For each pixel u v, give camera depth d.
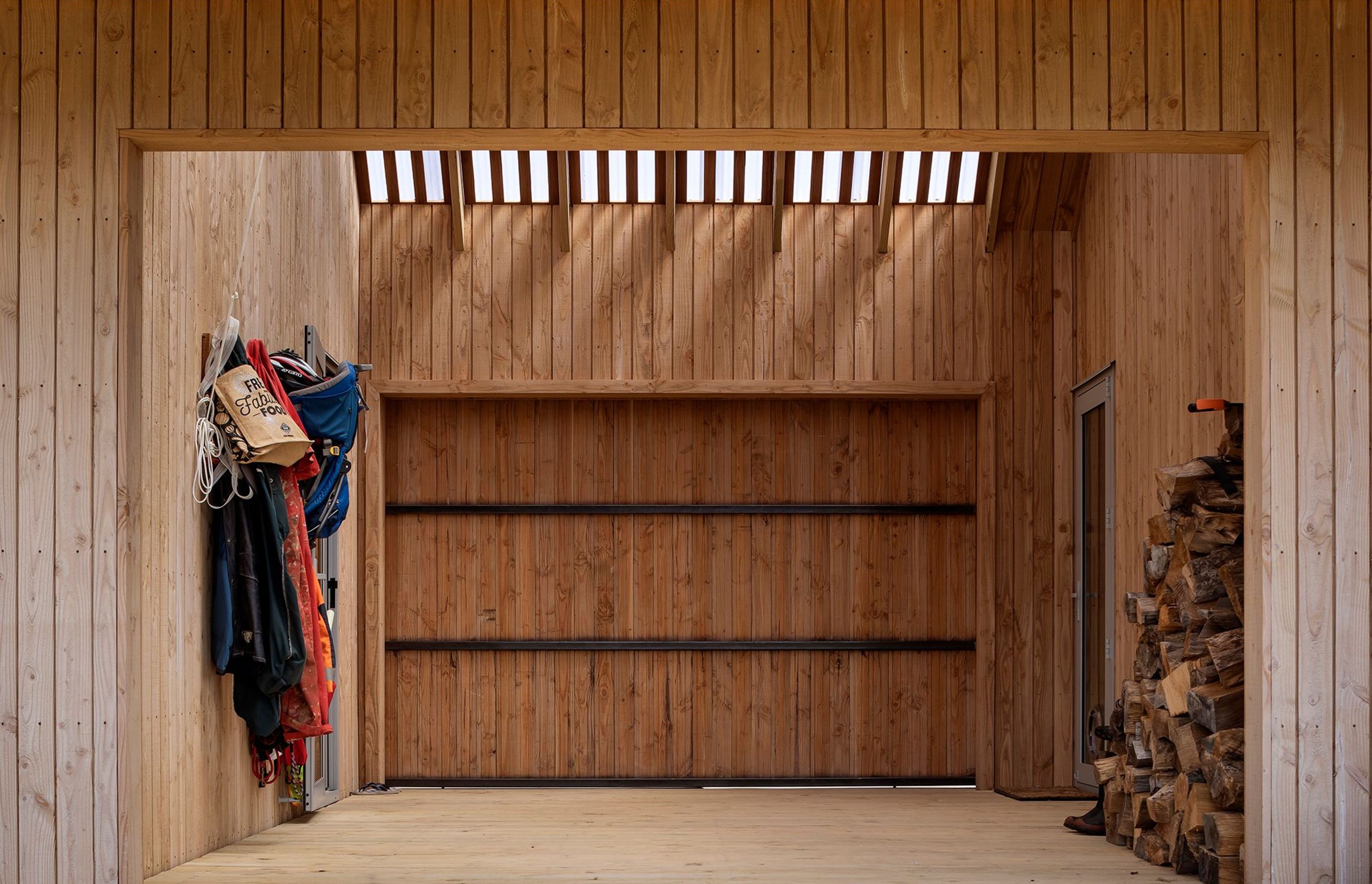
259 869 4.89
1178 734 4.89
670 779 7.79
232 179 5.55
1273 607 4.30
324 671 5.46
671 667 7.85
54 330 4.23
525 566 7.88
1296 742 4.27
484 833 5.91
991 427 7.67
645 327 7.67
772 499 7.88
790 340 7.67
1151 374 6.29
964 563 7.88
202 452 4.93
